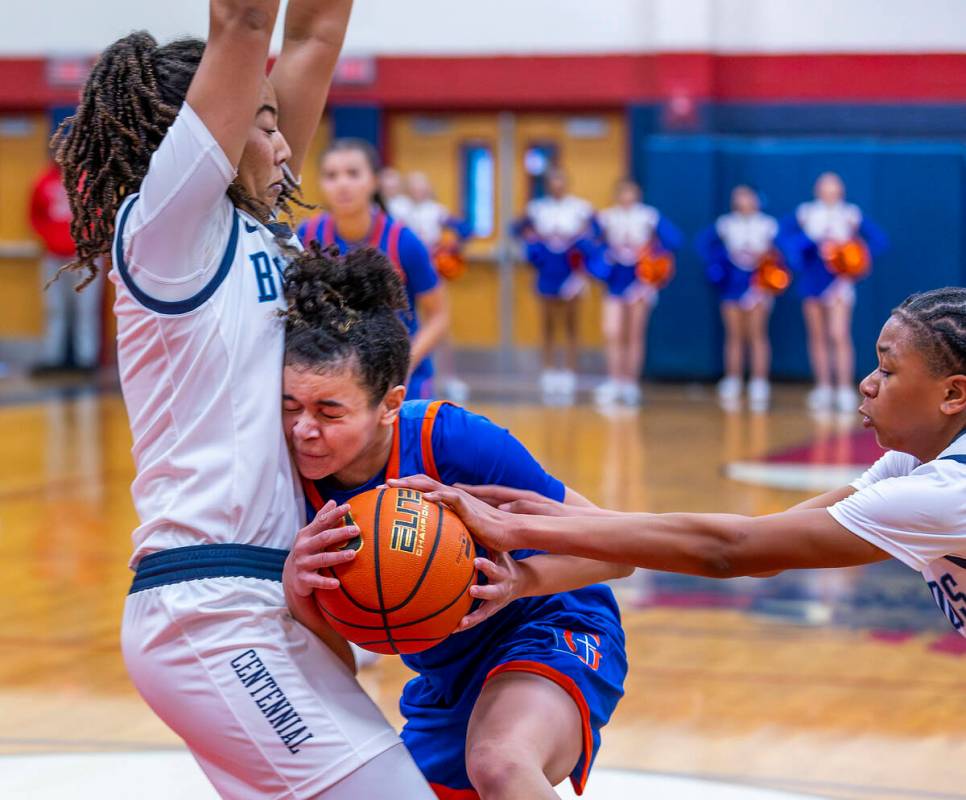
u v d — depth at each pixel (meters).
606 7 15.71
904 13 15.22
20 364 17.23
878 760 4.02
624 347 15.33
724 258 14.68
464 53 16.05
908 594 6.23
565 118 16.14
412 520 2.33
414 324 5.54
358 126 16.31
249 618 2.31
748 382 15.64
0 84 16.69
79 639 5.37
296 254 2.47
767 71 15.58
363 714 2.39
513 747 2.35
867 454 10.24
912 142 15.12
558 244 15.02
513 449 2.63
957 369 2.30
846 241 14.16
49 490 8.82
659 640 5.43
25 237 17.12
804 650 5.27
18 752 4.08
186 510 2.32
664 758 4.02
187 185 2.24
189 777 3.86
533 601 2.74
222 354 2.33
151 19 16.25
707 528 2.37
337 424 2.37
